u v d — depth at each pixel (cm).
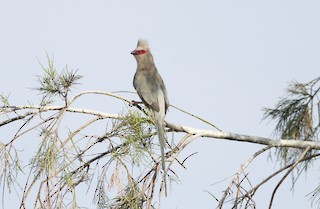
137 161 1041
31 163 991
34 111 1101
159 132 1189
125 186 1044
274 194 1126
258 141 1284
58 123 1035
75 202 976
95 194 1043
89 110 1134
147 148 1088
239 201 1030
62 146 1010
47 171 983
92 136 1051
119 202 1038
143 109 1253
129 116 1086
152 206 1028
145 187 1029
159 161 1064
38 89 1091
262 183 1096
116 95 1221
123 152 1051
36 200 972
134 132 1088
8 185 990
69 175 990
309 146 1252
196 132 1245
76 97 1119
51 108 1109
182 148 1111
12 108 1099
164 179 1036
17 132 1028
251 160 1227
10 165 1000
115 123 1084
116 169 1034
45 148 998
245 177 1071
